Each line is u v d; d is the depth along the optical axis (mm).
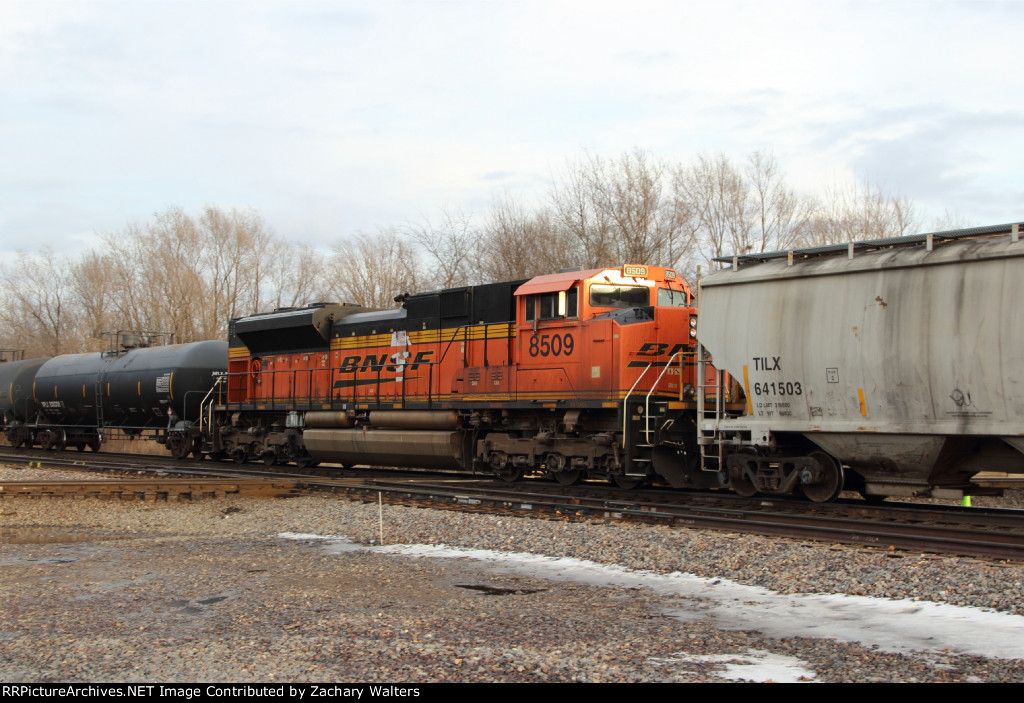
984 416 11961
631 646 7594
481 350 19984
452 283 42156
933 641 7707
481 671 6945
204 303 53062
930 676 6727
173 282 52750
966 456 13094
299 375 25266
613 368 17016
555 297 18297
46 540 14125
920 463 13055
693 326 17906
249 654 7500
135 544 13602
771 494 16047
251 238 57094
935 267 12539
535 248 38781
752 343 14695
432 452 20797
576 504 15125
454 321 20750
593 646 7617
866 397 13203
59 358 36375
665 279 19047
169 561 12047
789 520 13117
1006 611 8445
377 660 7277
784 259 14898
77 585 10516
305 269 57969
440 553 12477
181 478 20469
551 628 8242
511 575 10883
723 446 15945
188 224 56250
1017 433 11625
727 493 17203
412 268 47625
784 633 8047
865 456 13648
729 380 15828
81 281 60188
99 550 13062
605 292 18062
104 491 18359
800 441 15125
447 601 9484
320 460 24469
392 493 17656
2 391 38062
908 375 12703
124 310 55531
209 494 18625
